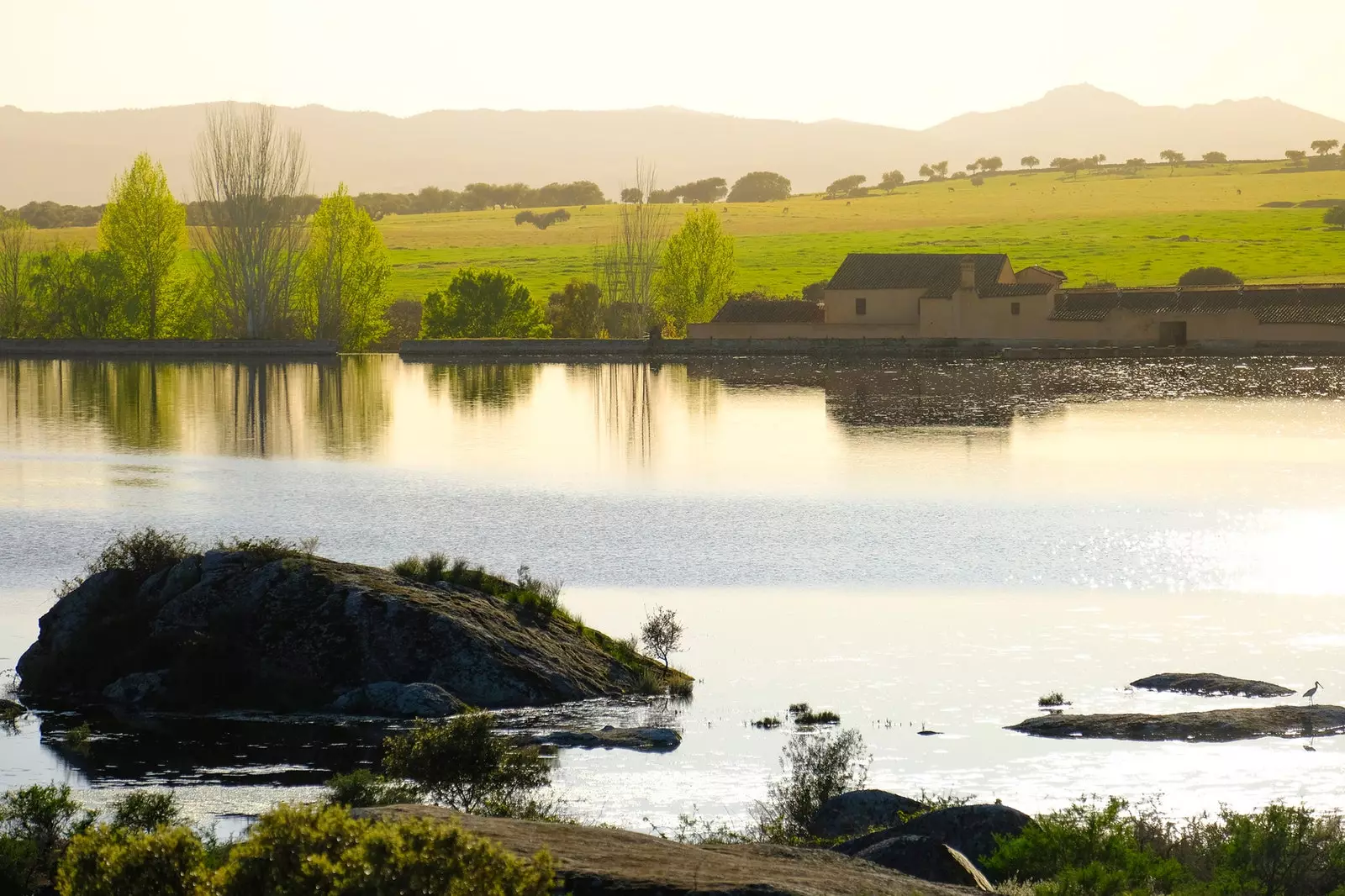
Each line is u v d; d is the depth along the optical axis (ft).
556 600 193.26
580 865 61.72
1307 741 138.51
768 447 406.21
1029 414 494.18
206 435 436.76
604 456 390.21
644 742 141.59
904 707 153.28
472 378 640.17
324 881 51.60
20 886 91.56
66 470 357.00
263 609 167.53
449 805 115.24
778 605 204.44
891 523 275.39
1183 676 161.27
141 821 109.91
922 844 80.38
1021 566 231.30
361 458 384.88
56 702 160.66
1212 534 259.80
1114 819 90.38
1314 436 421.18
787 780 127.85
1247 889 82.07
